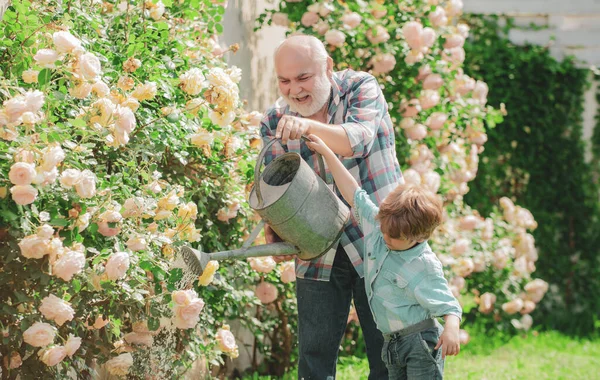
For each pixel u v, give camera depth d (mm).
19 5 3414
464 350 6910
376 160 3656
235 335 5617
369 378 3775
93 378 3740
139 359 3752
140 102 4066
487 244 7324
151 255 3424
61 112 3494
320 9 5930
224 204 4562
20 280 3102
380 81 6109
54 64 3312
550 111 8438
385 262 3287
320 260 3670
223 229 4715
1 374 3182
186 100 4215
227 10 5770
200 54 4660
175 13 4547
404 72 6141
